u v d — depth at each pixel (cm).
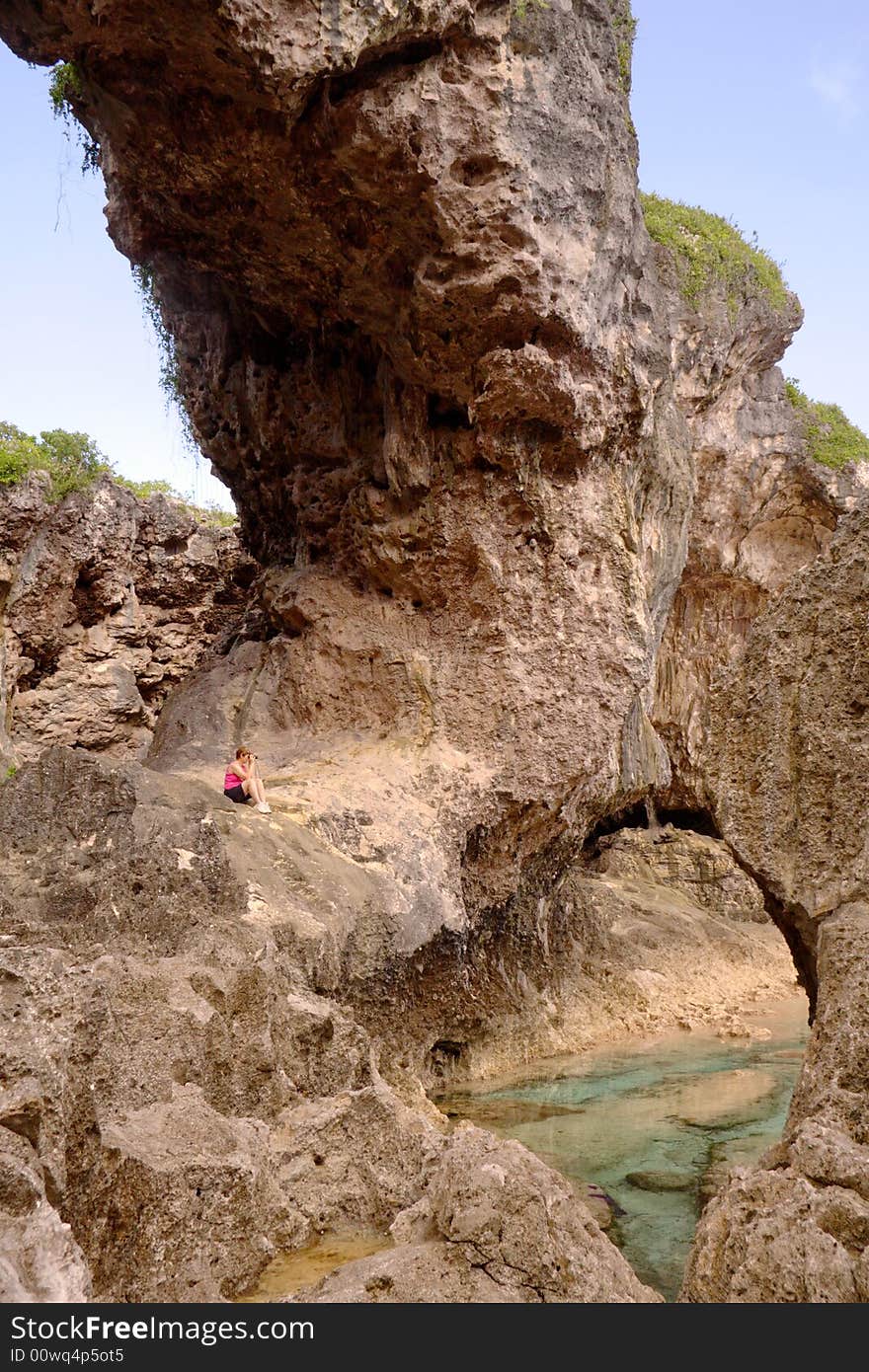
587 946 1816
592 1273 453
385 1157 662
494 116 1153
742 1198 456
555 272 1229
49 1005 478
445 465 1375
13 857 846
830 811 595
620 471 1442
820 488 2267
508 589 1370
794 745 621
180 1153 539
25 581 2020
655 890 2483
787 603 645
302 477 1551
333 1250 594
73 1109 468
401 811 1251
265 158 1129
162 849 852
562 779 1377
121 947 758
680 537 1662
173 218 1295
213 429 1712
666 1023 1600
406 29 1065
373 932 1066
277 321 1488
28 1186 398
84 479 2088
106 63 1069
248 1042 664
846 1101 468
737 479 2208
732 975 1975
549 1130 973
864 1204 416
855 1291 391
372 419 1463
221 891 899
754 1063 1314
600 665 1407
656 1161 863
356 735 1407
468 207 1171
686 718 2370
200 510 2492
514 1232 452
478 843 1366
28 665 2095
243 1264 542
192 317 1650
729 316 2014
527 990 1463
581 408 1329
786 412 2284
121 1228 489
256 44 985
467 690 1380
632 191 1384
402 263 1247
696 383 2008
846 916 539
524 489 1354
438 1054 1258
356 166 1123
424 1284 442
